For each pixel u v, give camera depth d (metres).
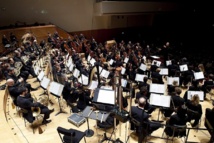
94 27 24.86
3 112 8.05
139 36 26.11
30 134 6.95
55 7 22.11
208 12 27.06
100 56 14.23
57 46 16.77
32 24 20.88
